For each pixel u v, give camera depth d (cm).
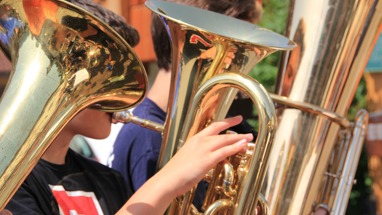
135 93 358
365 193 877
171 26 374
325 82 489
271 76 812
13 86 326
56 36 332
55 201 374
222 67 372
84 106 343
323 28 488
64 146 392
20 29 336
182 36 373
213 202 378
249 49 371
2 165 306
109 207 400
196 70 373
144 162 456
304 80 488
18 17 335
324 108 489
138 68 348
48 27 332
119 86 351
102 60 340
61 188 382
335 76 491
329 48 488
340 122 486
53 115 326
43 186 373
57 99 329
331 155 501
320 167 483
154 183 349
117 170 448
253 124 547
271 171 475
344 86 496
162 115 473
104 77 344
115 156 468
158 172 356
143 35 798
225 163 369
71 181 389
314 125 481
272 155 478
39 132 318
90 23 330
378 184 864
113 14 416
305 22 491
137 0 795
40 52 332
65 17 330
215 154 357
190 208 376
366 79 839
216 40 366
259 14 486
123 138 469
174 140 375
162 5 380
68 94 333
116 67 344
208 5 466
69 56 333
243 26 381
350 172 498
